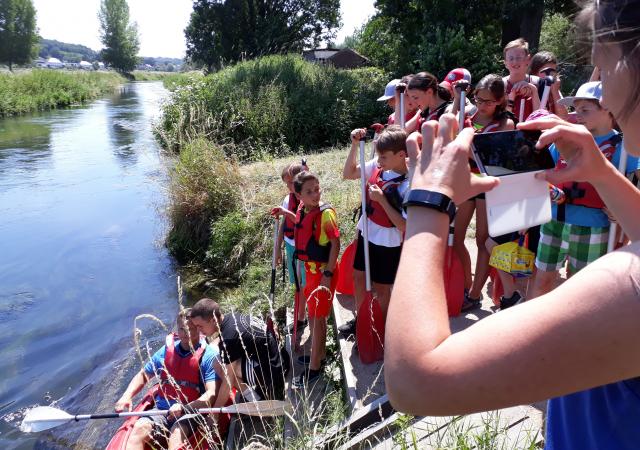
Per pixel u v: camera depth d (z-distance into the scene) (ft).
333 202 24.03
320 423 11.60
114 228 32.63
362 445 9.02
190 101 48.55
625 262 2.15
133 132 68.03
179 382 14.01
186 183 28.55
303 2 100.27
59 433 15.70
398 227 11.60
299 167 15.81
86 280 25.98
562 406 2.78
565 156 3.83
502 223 4.23
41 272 26.91
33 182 43.45
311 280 14.03
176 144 38.01
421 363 2.40
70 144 60.03
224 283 24.58
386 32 58.90
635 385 2.33
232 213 26.61
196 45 101.76
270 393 14.52
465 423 8.37
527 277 11.72
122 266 27.37
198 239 27.84
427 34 49.65
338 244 13.78
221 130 46.80
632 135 2.44
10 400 17.40
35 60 212.43
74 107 106.32
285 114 49.80
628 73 2.30
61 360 19.61
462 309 13.21
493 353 2.26
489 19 51.19
